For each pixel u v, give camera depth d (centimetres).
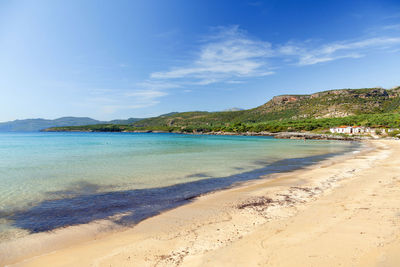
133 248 612
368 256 502
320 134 10444
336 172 1695
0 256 588
